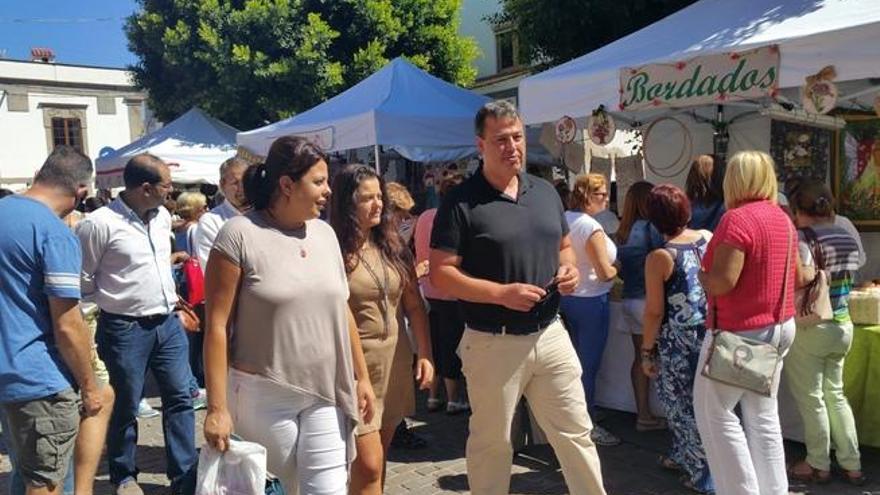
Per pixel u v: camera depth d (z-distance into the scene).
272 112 14.06
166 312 4.02
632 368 4.94
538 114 5.82
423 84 8.37
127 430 4.05
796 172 6.61
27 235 2.90
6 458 4.84
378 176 3.26
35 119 28.81
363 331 3.10
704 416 3.21
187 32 13.80
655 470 4.32
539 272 3.02
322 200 2.52
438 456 4.74
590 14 8.78
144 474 4.58
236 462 2.37
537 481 4.25
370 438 2.92
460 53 15.38
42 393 2.92
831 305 3.79
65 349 2.95
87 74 29.95
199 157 11.40
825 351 3.79
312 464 2.54
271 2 13.80
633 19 8.92
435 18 15.23
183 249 6.86
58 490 3.03
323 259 2.60
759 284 3.07
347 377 2.64
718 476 3.19
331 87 14.17
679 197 3.79
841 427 3.91
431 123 7.62
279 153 2.49
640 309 4.72
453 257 2.99
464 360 3.13
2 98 27.91
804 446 4.44
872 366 4.13
